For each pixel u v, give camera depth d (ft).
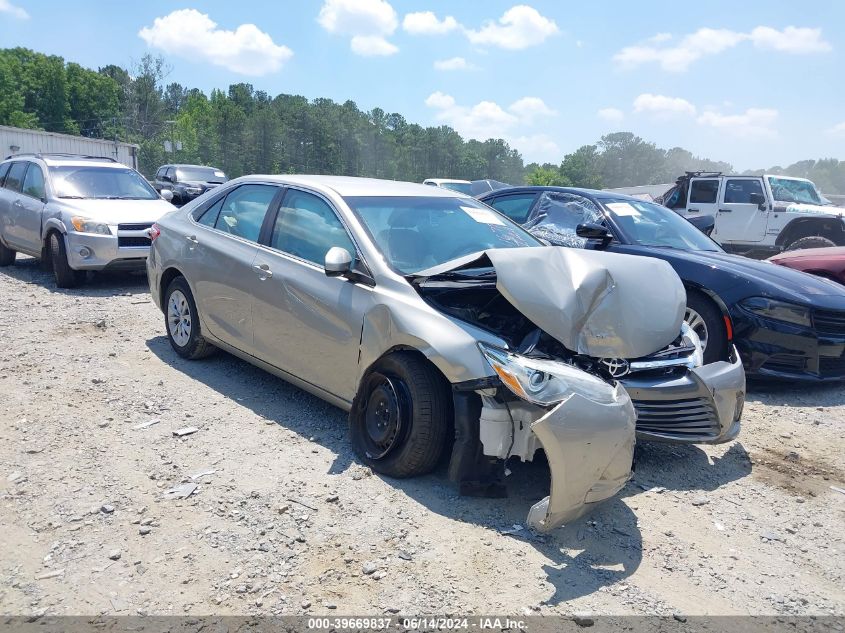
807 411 18.79
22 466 12.75
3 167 36.76
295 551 10.40
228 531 10.86
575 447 10.32
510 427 11.37
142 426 14.87
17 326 22.70
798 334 19.11
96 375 18.06
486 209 17.51
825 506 13.12
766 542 11.68
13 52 357.61
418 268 14.05
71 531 10.71
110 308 26.16
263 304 15.93
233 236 17.60
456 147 485.97
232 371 18.85
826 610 9.85
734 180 47.83
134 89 298.97
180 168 87.15
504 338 11.87
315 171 385.29
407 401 12.44
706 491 13.46
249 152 333.01
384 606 9.25
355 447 13.52
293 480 12.60
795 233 44.91
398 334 12.55
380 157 432.25
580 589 9.89
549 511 10.50
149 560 10.05
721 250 23.38
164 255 19.74
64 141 93.86
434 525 11.28
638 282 12.82
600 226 21.30
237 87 496.64
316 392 14.94
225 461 13.32
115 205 30.76
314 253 15.24
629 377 13.00
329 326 14.16
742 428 17.22
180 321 19.53
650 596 9.85
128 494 11.91
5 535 10.53
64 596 9.20
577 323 11.60
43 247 31.04
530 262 12.26
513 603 9.46
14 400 15.98
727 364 14.15
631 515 12.27
